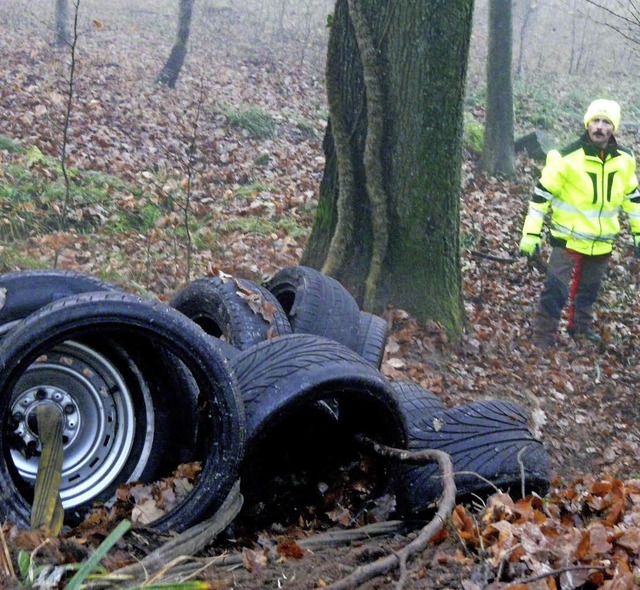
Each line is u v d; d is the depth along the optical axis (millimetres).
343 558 3664
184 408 4352
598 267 9500
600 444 7797
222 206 11570
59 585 3133
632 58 25312
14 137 12570
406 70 8250
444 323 8562
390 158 8445
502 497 4133
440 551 3551
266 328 5543
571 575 3301
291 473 4660
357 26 8195
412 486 4543
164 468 4328
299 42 23266
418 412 4992
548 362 9008
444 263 8656
